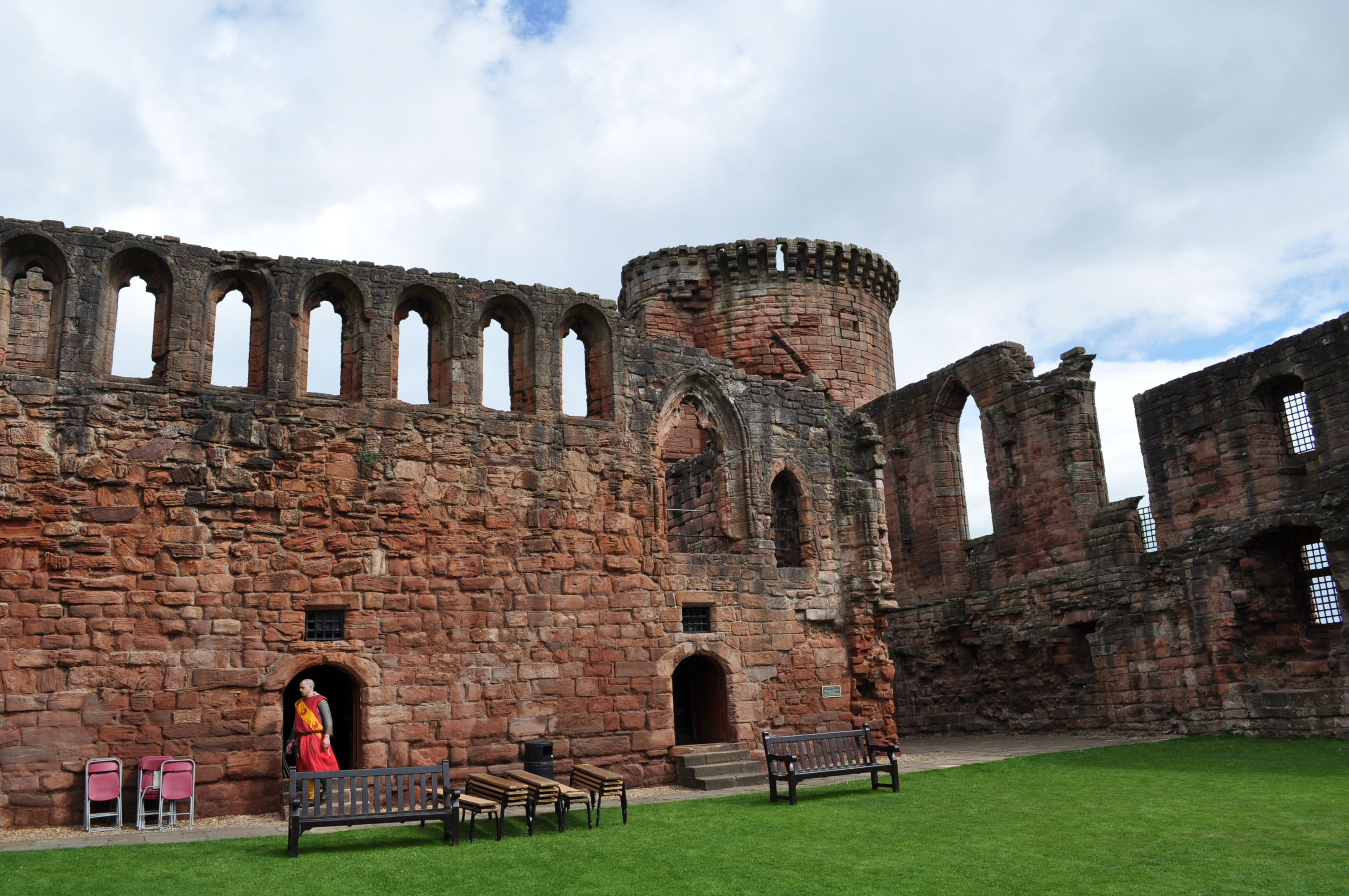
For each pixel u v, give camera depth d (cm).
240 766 1827
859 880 1137
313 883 1181
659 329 4416
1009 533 3597
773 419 2614
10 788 1684
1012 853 1262
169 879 1203
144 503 1861
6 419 1797
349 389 2128
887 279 4647
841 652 2545
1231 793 1694
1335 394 2964
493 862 1297
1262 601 2730
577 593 2211
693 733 2477
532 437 2242
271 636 1902
